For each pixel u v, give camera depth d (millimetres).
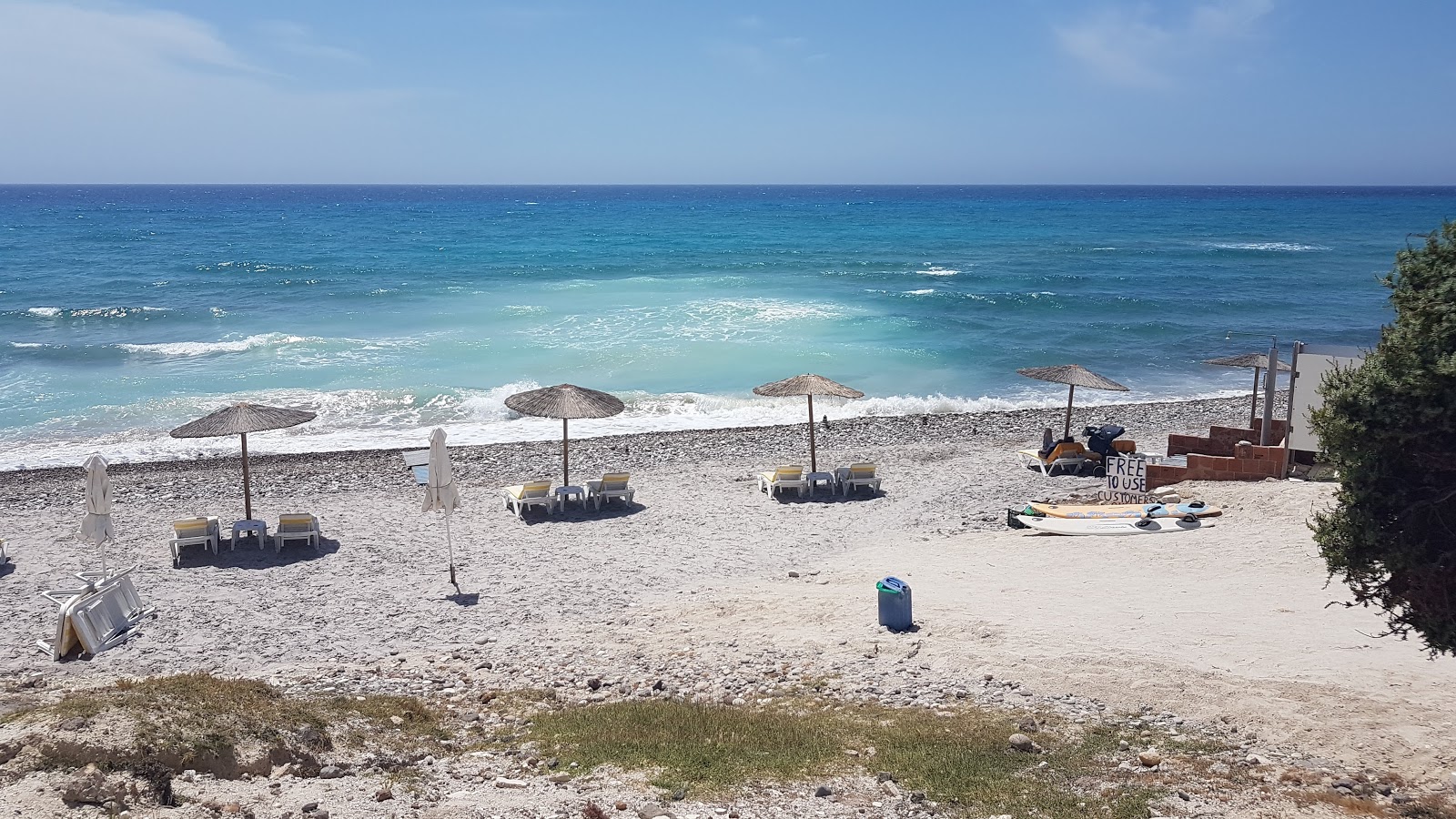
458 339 37594
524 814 6805
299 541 16719
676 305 46312
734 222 130125
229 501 19422
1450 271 7672
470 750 8656
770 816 6988
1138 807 7188
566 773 7875
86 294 50656
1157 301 48719
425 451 22969
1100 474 20844
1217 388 32156
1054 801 7328
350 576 15102
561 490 18656
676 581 14891
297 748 7910
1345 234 101062
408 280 56719
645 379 32125
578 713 9617
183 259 70875
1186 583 13406
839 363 34625
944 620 12336
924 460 22422
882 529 17516
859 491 19969
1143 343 38906
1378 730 8727
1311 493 16688
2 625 13008
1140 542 15469
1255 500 16859
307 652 12188
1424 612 7781
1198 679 9992
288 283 54938
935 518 18031
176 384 30609
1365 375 7715
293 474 21438
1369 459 7621
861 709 9727
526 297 49375
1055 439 24516
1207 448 20703
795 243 90125
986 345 37938
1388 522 7676
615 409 18891
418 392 29406
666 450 23766
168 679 9633
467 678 11078
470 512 18688
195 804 6621
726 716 9344
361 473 21594
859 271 62969
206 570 15344
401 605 13883
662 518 18312
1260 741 8711
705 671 11117
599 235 102750
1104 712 9516
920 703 9891
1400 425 7379
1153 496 18031
